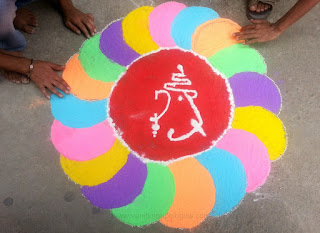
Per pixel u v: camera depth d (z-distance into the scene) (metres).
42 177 1.71
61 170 1.72
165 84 1.83
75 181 1.70
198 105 1.80
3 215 1.67
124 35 1.94
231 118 1.78
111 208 1.66
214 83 1.84
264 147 1.74
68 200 1.67
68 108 1.81
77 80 1.85
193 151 1.73
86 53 1.91
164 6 2.01
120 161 1.72
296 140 1.75
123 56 1.90
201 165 1.70
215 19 1.98
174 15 1.98
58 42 1.94
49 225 1.65
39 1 2.01
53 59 1.91
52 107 1.82
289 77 1.86
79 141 1.75
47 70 1.80
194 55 1.90
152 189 1.67
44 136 1.77
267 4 1.94
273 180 1.69
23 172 1.72
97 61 1.89
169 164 1.71
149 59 1.89
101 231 1.63
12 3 1.57
